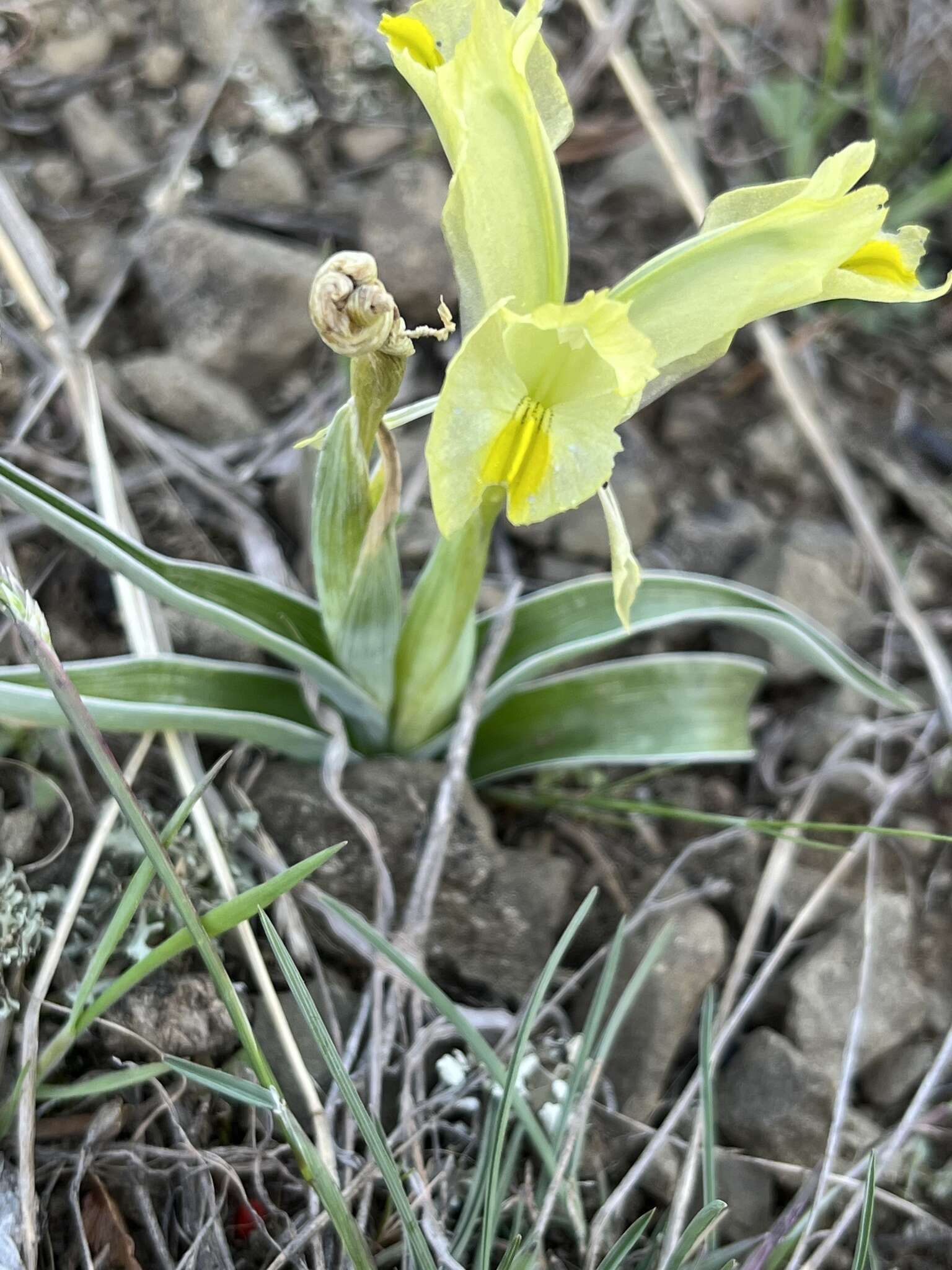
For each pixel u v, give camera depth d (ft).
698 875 0.92
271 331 1.06
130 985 0.65
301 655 0.79
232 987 0.60
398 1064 0.77
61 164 1.09
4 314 0.99
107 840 0.78
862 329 1.27
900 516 1.18
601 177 1.28
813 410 1.14
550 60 0.64
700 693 0.91
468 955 0.83
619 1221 0.76
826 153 1.34
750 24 1.40
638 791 0.97
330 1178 0.60
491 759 0.90
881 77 1.36
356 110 1.23
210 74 1.18
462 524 0.61
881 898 0.89
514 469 0.62
